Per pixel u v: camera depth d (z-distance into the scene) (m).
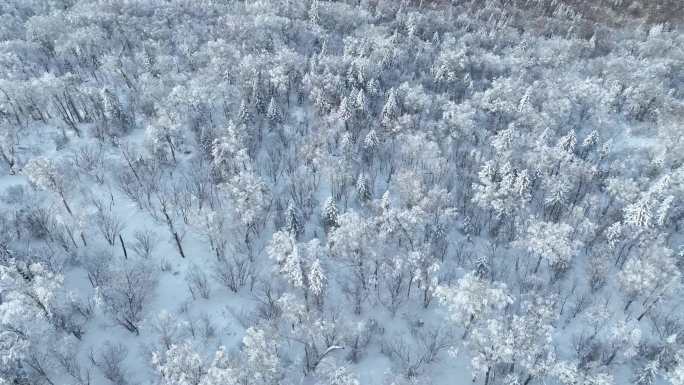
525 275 53.84
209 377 32.09
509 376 38.62
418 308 49.69
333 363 39.31
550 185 63.62
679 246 57.78
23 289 37.66
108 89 71.38
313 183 65.81
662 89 92.69
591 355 45.69
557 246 50.12
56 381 37.69
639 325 49.94
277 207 60.00
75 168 60.12
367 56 102.81
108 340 41.88
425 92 93.50
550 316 43.91
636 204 55.88
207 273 50.50
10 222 50.75
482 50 114.69
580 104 89.50
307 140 72.38
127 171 60.47
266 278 50.19
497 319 40.00
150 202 55.47
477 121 84.25
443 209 59.25
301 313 40.66
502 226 60.78
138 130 71.62
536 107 84.38
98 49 89.44
